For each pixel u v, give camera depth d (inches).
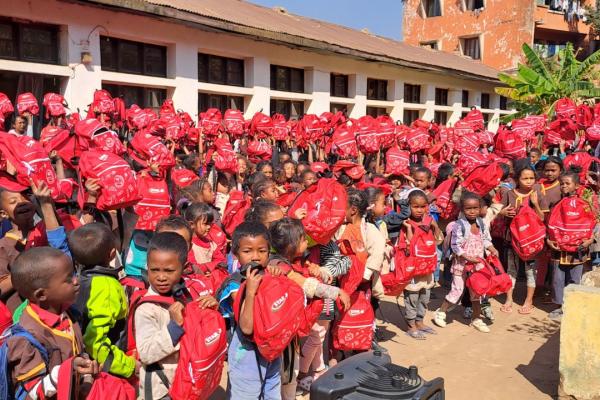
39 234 127.7
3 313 113.3
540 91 698.2
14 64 327.9
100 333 105.1
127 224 169.5
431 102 768.3
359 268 164.2
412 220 200.4
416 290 212.5
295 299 108.8
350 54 560.4
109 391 92.2
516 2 1058.7
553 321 235.9
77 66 357.7
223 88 470.3
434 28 1184.8
